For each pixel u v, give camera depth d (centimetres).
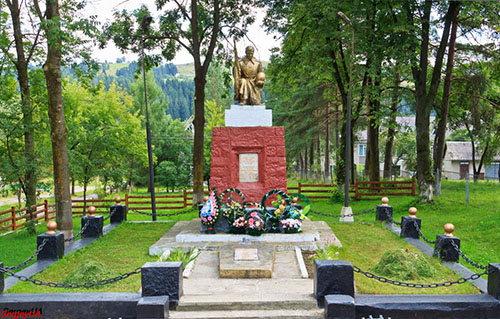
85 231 1212
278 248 1034
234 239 1084
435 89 1898
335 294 649
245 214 1119
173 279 655
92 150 2066
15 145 1741
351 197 2364
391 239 1160
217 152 1260
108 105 3250
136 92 4222
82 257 992
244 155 1269
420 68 1836
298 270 866
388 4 1842
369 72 1947
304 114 3130
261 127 1267
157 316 614
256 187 1252
